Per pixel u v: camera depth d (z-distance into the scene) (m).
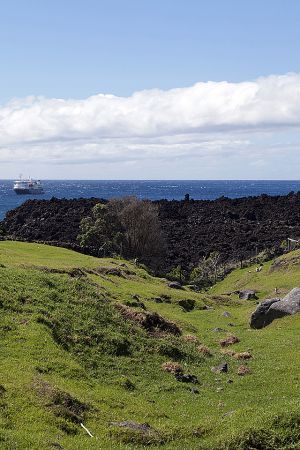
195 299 55.59
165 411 22.64
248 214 163.12
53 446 16.28
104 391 23.12
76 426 18.69
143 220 105.69
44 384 20.66
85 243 103.50
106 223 105.69
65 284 35.41
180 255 121.38
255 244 123.31
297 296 45.75
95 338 29.02
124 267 64.88
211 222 157.75
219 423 20.38
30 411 18.39
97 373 25.52
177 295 54.19
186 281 98.69
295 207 165.38
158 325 34.62
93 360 26.66
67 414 19.09
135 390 24.80
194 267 111.44
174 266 112.00
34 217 156.50
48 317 29.05
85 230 107.44
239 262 107.19
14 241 73.81
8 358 23.02
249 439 18.09
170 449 18.33
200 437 19.70
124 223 105.94
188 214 170.12
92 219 112.56
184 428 20.31
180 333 35.53
